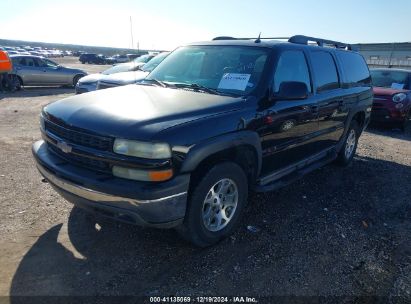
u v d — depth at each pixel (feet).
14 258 9.92
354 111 18.44
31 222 11.88
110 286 9.07
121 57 182.29
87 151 9.33
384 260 10.95
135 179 8.86
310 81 14.49
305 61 14.30
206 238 10.59
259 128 11.45
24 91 52.80
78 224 11.89
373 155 22.85
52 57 206.49
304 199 15.08
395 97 29.76
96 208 9.45
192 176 9.89
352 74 18.58
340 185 17.04
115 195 8.82
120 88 12.91
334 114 16.44
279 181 13.61
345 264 10.59
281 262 10.46
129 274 9.57
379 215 14.10
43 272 9.41
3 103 39.37
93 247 10.65
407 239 12.34
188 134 9.21
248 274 9.84
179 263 10.14
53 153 10.66
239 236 11.73
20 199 13.52
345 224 13.09
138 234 11.46
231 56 13.24
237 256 10.63
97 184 8.96
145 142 8.64
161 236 11.42
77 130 9.57
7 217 12.12
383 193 16.40
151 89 12.56
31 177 15.80
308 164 15.89
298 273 10.02
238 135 10.45
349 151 20.13
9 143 21.44
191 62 13.99
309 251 11.14
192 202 9.76
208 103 10.75
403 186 17.44
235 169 10.80
